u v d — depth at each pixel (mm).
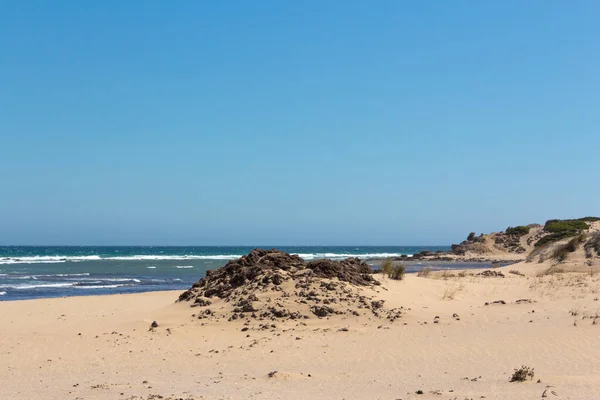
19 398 9625
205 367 12352
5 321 18797
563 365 11586
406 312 18203
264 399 9211
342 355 13227
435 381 10555
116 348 14484
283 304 18109
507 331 15391
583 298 21250
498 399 8758
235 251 158500
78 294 32625
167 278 46375
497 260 80062
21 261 78438
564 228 86750
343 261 23641
